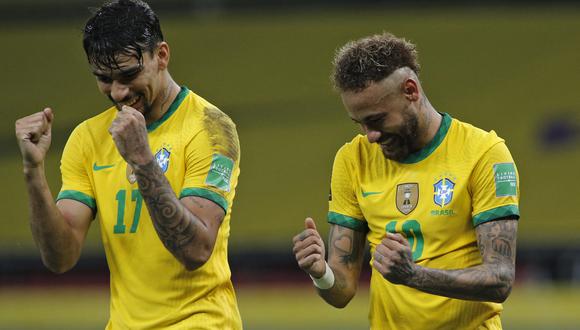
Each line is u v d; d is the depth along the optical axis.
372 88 15.81
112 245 16.61
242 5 79.19
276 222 75.62
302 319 53.56
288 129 77.94
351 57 15.92
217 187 16.05
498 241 16.14
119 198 16.50
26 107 77.69
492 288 15.83
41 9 78.25
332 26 78.69
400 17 78.44
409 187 16.80
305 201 76.38
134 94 15.67
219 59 79.19
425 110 16.52
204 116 16.50
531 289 66.44
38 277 71.81
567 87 76.56
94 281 70.50
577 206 74.31
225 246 16.78
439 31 77.94
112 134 15.07
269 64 79.06
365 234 17.84
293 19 79.19
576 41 77.19
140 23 15.45
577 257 72.00
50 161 73.88
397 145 16.59
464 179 16.47
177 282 16.28
